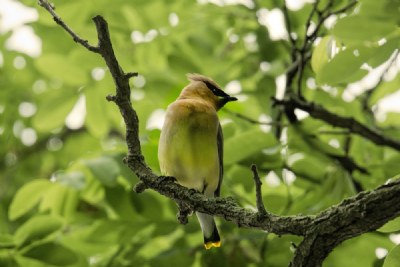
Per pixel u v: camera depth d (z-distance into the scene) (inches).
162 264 437.7
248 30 558.6
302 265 259.6
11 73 710.5
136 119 331.0
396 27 269.4
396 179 245.9
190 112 403.2
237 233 450.0
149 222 444.8
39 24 550.6
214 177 410.6
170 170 404.2
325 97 506.3
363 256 455.2
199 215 412.8
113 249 458.3
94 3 507.2
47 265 415.2
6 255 404.8
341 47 305.4
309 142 439.8
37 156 766.5
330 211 254.8
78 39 315.3
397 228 272.5
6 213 680.4
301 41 521.3
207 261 442.6
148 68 536.7
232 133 453.1
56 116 518.3
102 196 454.3
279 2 523.2
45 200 438.9
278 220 270.2
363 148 490.3
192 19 548.7
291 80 466.9
